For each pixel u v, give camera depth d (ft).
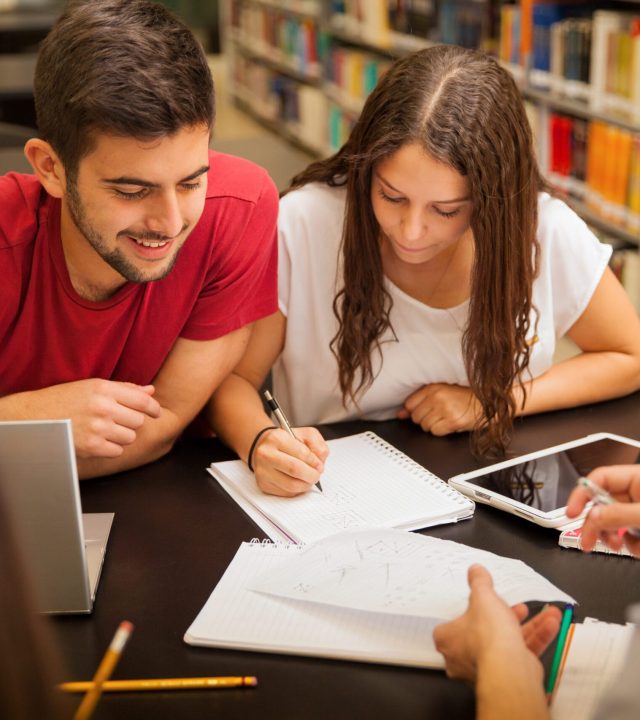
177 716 3.06
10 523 1.91
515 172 4.67
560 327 5.62
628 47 10.80
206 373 4.87
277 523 4.13
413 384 5.49
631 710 2.66
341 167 5.27
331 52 18.75
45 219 4.39
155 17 3.75
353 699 3.13
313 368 5.63
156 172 3.70
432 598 3.39
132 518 4.24
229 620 3.47
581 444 4.81
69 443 3.34
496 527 4.15
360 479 4.50
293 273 5.37
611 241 11.89
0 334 4.62
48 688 1.88
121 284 4.52
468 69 4.54
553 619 3.10
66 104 3.66
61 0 17.44
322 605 3.54
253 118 25.21
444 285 5.25
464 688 3.17
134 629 3.48
